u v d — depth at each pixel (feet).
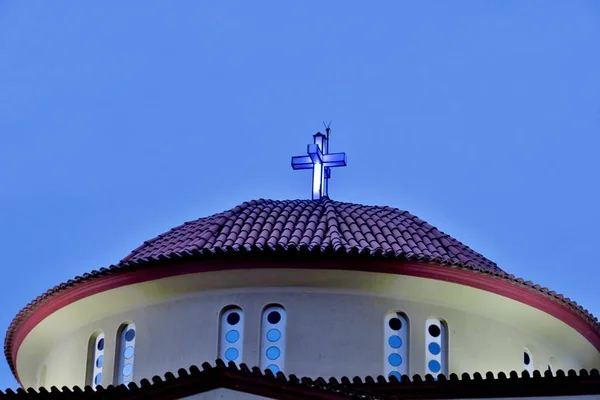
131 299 158.61
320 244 158.10
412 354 153.89
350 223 168.45
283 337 153.48
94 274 157.28
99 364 160.15
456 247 169.37
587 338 164.86
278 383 131.95
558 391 143.54
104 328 160.86
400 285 155.12
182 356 153.89
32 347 170.50
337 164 187.21
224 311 155.22
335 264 152.46
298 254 151.94
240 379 132.26
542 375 154.71
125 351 158.51
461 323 157.89
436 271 153.89
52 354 168.76
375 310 155.22
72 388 153.69
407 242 164.86
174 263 153.79
